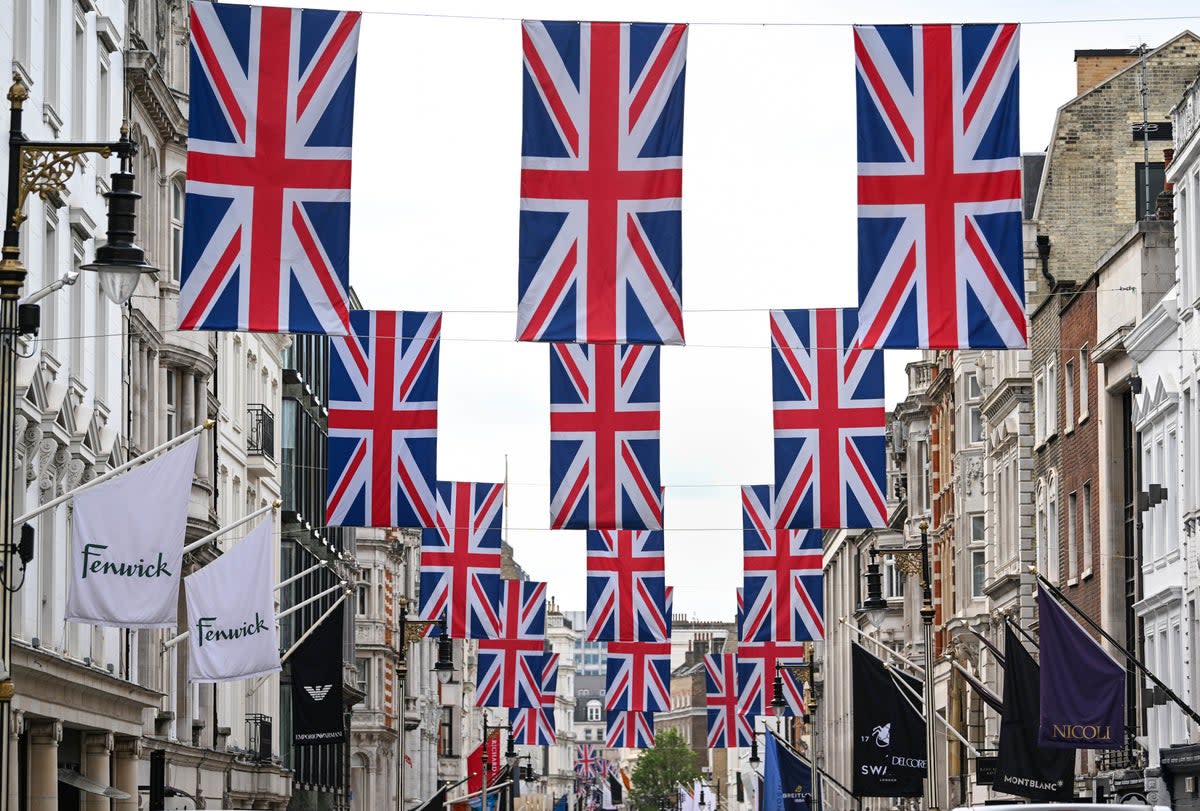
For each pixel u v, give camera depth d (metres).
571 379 56.72
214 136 38.81
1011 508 91.44
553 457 56.59
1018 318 39.00
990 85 39.16
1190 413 65.12
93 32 57.44
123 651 61.91
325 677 63.88
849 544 147.88
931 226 39.19
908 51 39.25
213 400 75.44
